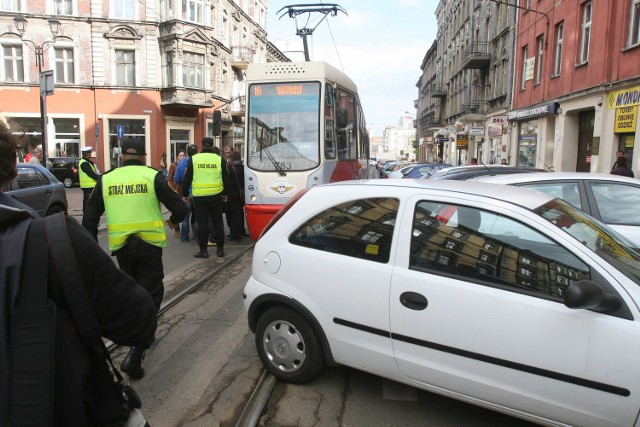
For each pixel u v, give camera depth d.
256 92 8.68
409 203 3.34
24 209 1.44
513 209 3.04
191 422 3.22
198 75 31.03
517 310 2.78
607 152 15.21
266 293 3.72
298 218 3.76
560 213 3.21
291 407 3.40
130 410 1.60
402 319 3.13
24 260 1.31
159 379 3.82
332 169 8.89
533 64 22.11
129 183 4.05
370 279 3.28
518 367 2.76
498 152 27.97
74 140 29.52
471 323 2.90
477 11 34.09
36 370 1.26
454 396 3.01
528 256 2.90
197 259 8.05
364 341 3.31
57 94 28.91
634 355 2.46
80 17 28.61
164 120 30.62
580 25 17.44
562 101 18.61
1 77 28.28
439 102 54.06
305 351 3.60
